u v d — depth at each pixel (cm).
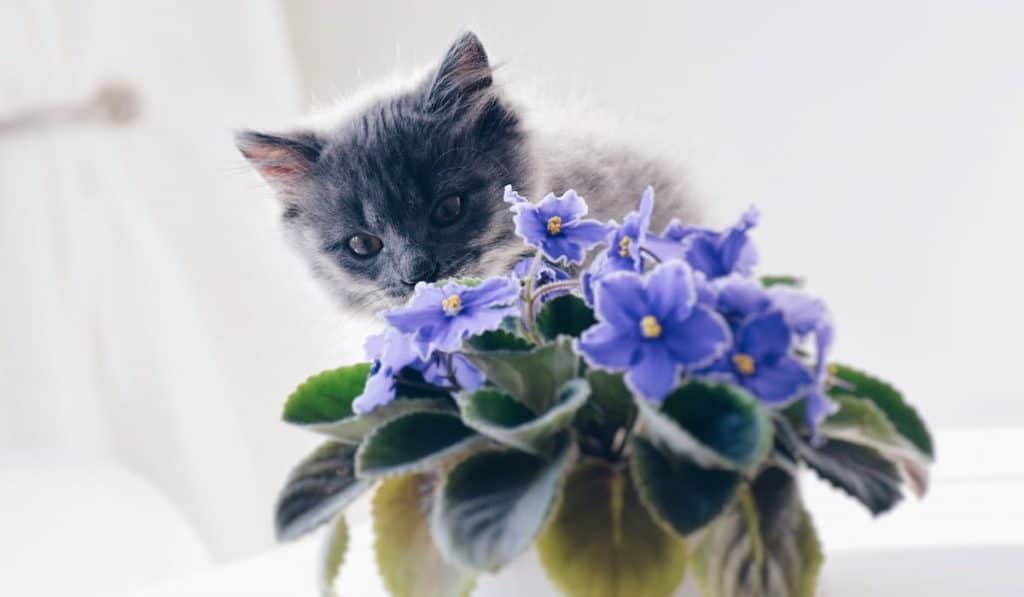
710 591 42
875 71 92
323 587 45
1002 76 88
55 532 84
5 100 103
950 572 53
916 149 91
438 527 41
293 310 113
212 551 111
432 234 74
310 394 47
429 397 46
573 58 100
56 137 105
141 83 110
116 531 86
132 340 111
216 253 113
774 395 41
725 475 41
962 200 90
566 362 44
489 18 103
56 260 107
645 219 46
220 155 111
